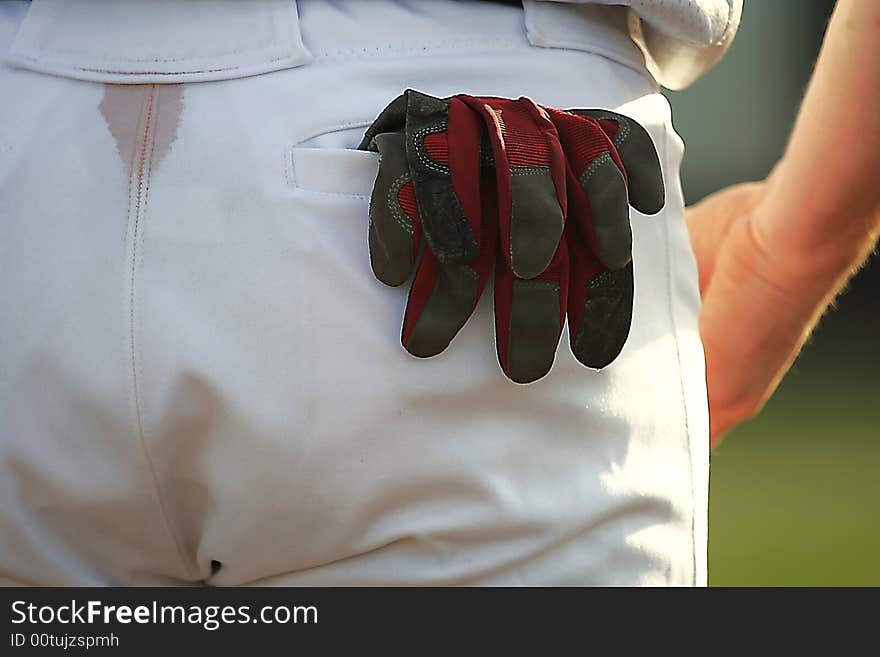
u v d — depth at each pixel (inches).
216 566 176.1
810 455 764.0
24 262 156.7
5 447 159.0
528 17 169.2
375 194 156.2
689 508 178.4
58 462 159.6
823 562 584.1
